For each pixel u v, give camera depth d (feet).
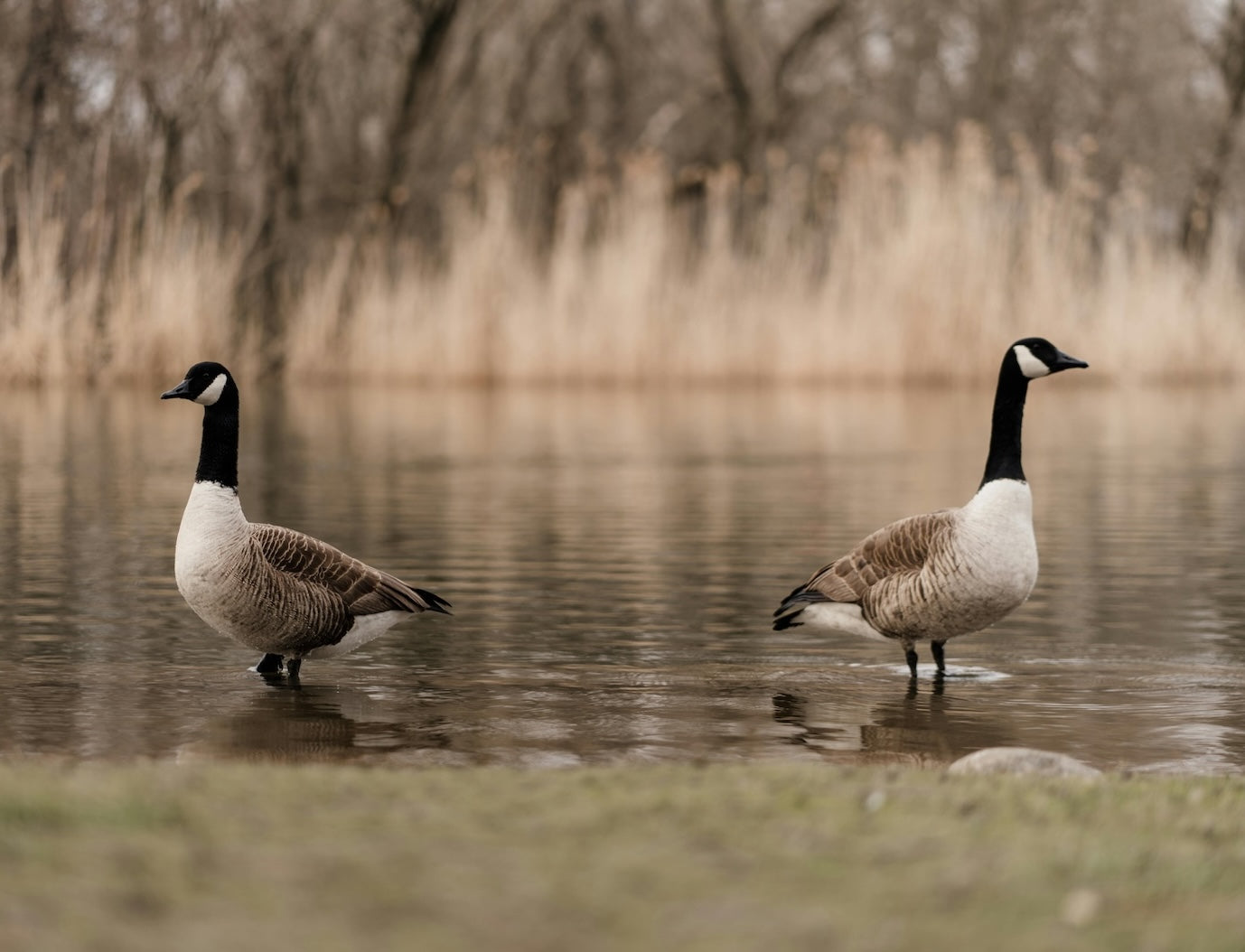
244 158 133.18
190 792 18.13
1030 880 15.16
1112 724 28.17
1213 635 36.04
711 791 19.11
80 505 55.67
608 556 46.39
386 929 13.21
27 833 15.89
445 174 143.33
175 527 50.96
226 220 132.46
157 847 15.52
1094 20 166.61
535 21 148.56
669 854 15.83
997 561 30.32
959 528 30.73
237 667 32.37
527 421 90.12
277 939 12.89
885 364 112.57
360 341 118.62
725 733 27.22
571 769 24.00
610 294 114.93
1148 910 14.40
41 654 33.35
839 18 154.81
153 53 116.37
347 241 123.75
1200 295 122.42
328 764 24.76
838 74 168.66
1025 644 35.32
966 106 169.07
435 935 13.12
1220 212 149.18
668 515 54.54
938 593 30.60
